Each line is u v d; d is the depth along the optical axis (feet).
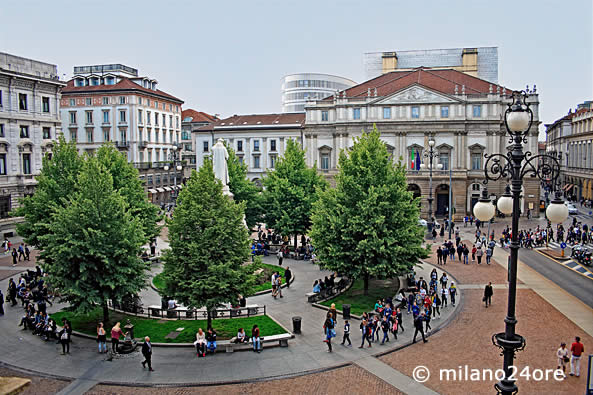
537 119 253.24
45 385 70.49
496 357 78.79
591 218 254.68
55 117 214.48
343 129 272.51
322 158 284.61
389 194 113.09
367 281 117.50
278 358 79.92
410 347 84.17
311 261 154.51
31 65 201.16
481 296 114.83
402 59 372.38
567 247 177.06
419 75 287.69
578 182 348.38
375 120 266.36
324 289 114.93
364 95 273.13
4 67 187.83
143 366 76.07
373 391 67.92
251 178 319.47
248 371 74.95
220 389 69.31
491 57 360.07
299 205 163.63
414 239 112.37
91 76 312.71
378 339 87.04
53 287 88.38
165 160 346.54
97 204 90.99
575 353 70.38
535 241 181.57
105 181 93.25
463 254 158.71
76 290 84.17
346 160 119.96
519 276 133.90
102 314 102.99
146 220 144.56
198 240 87.25
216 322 97.09
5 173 191.01
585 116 332.80
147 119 320.29
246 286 87.30
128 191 140.36
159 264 149.38
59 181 125.29
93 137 309.83
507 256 163.12
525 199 257.34
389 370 74.74
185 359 79.77
